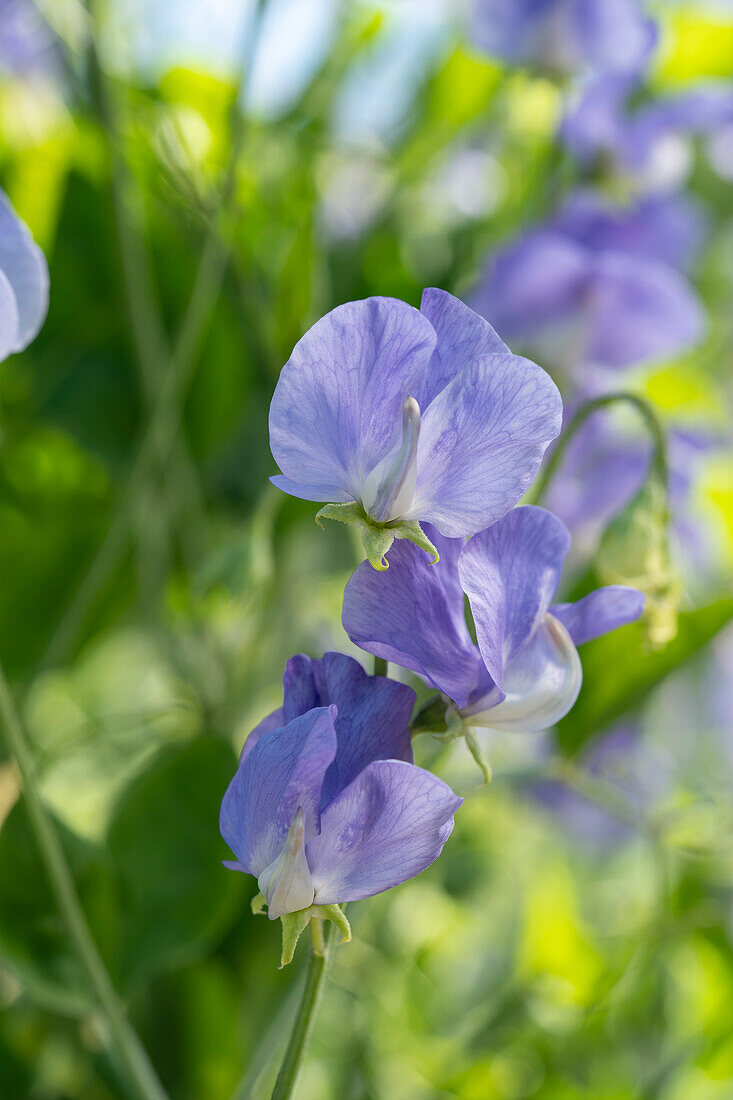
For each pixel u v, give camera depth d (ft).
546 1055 2.58
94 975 1.64
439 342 1.47
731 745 3.37
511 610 1.50
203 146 2.21
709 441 2.79
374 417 1.45
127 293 2.04
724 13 2.87
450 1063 2.57
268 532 2.17
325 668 1.48
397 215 2.51
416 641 1.48
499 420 1.44
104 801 2.55
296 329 2.13
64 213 2.17
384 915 2.72
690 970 3.06
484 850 3.10
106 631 2.32
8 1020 2.13
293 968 2.11
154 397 2.09
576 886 3.41
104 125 1.99
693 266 3.32
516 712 1.49
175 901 1.88
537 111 2.89
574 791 3.03
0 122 2.42
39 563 2.18
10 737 1.58
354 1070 2.55
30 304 1.62
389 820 1.43
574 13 2.66
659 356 2.76
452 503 1.46
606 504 2.53
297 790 1.43
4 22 2.50
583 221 2.69
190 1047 2.10
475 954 3.05
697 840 2.54
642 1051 2.64
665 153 2.77
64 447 2.19
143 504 2.19
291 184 2.33
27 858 1.85
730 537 2.77
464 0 2.69
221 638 2.26
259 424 2.23
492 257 2.54
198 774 1.91
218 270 2.03
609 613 1.55
